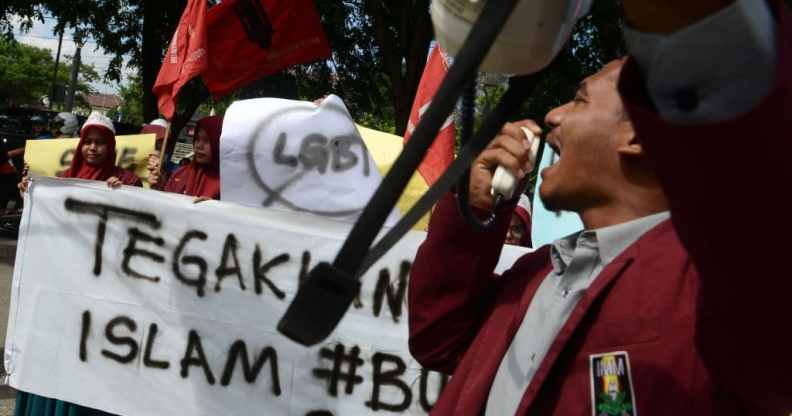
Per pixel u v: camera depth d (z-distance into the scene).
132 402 3.95
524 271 1.74
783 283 0.76
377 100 16.19
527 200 4.38
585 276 1.51
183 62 5.27
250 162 4.02
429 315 1.77
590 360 1.40
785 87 0.67
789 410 1.00
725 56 0.68
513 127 1.61
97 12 16.45
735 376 1.02
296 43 6.04
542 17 1.08
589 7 1.19
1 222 11.99
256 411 3.87
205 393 3.91
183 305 3.95
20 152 12.14
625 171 1.48
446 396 1.70
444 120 0.77
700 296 1.00
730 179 0.70
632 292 1.38
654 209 1.47
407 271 3.78
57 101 36.16
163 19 15.36
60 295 4.03
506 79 1.33
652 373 1.32
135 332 3.97
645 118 0.73
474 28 0.77
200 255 3.95
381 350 3.79
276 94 15.87
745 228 0.73
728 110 0.69
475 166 1.65
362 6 14.05
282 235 3.92
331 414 3.82
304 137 4.04
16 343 4.05
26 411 4.15
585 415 1.38
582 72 10.25
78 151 5.53
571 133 1.52
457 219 1.68
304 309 0.80
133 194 4.00
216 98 6.02
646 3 0.71
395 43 12.65
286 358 3.86
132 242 4.00
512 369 1.53
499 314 1.69
